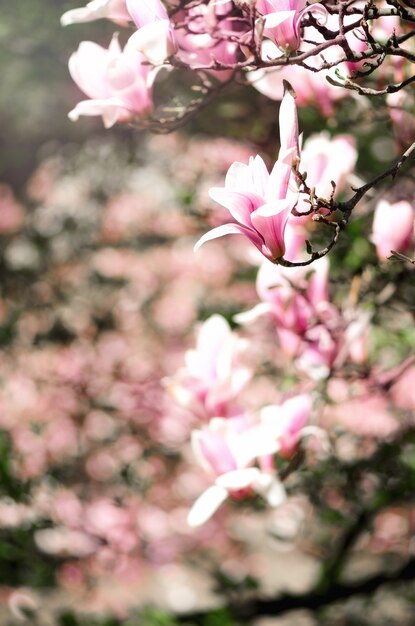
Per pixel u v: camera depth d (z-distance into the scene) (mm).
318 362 2924
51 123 9867
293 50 1914
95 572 5805
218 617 3916
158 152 7406
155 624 3947
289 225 2574
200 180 5574
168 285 7594
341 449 4176
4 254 7598
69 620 3984
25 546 4379
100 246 7871
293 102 1775
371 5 1847
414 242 2600
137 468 6367
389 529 5145
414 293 3320
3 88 8922
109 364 6992
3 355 6922
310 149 2596
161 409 6684
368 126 3914
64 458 6363
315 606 4016
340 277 3459
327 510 4164
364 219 3271
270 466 2568
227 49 2303
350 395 3098
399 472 3930
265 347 4285
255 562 6898
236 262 6812
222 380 2631
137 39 2008
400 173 3100
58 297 7492
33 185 8492
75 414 6656
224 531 6883
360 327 2945
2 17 6746
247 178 1832
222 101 4898
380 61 1869
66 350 7129
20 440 6211
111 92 2373
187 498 6809
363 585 3975
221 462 2496
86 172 8289
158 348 7402
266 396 4145
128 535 6141
